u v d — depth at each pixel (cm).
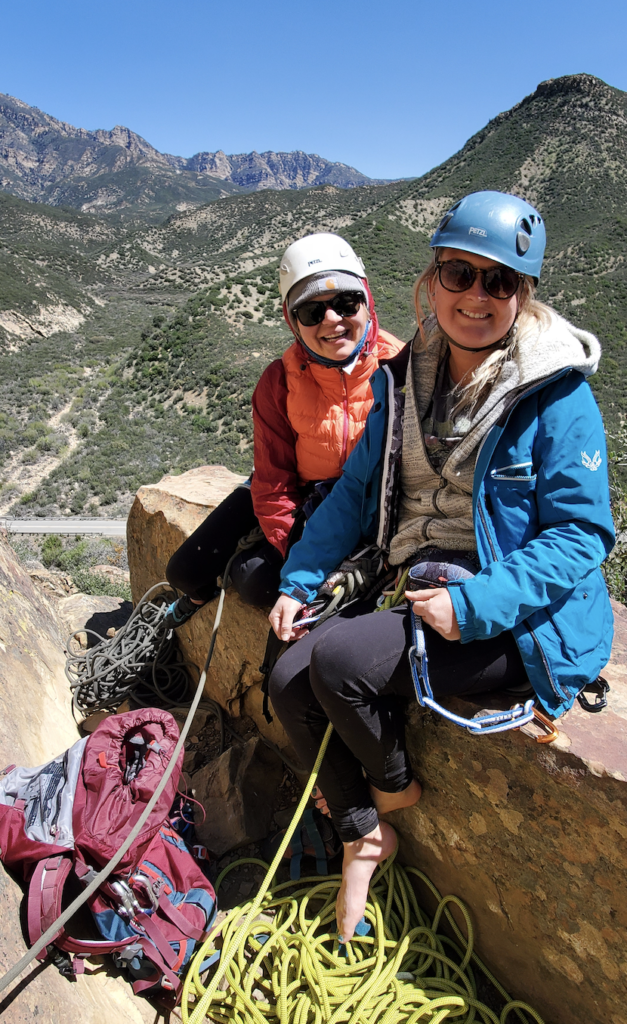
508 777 164
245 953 195
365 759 164
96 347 9425
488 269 137
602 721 160
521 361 140
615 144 13638
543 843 161
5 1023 131
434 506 165
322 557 188
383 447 176
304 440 225
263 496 231
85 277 14775
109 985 177
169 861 195
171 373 7100
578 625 147
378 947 183
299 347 219
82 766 189
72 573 723
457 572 153
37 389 7038
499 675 154
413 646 148
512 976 183
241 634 284
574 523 138
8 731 227
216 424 6031
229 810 240
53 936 149
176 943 181
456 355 157
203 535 262
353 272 202
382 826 183
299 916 194
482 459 145
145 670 328
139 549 379
